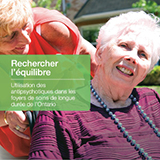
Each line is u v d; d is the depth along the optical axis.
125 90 1.63
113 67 1.57
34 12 2.02
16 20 1.48
